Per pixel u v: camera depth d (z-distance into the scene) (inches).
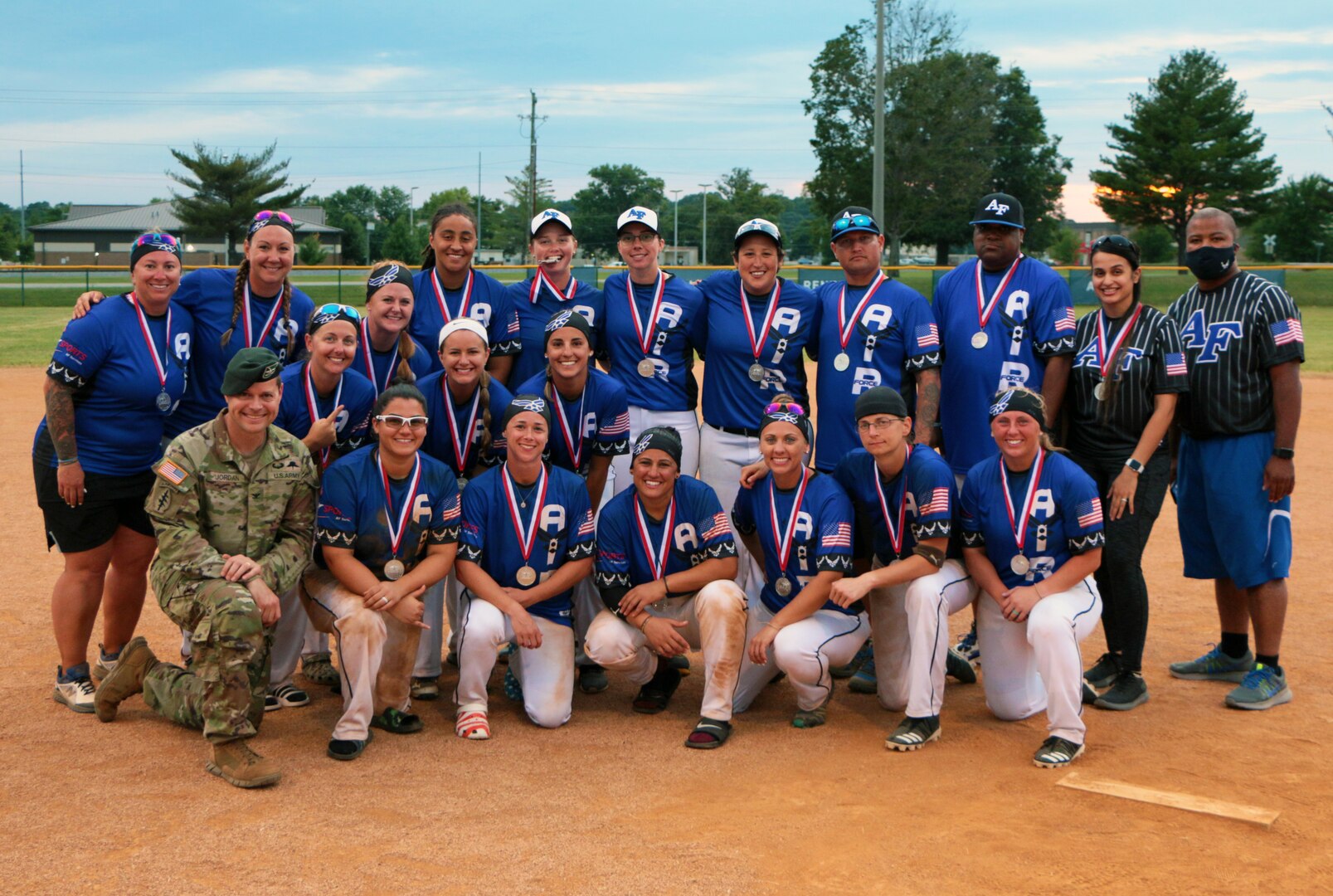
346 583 209.6
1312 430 629.6
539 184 3597.4
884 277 264.5
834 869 159.5
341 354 220.8
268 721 222.4
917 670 211.2
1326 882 156.2
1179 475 253.1
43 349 1007.6
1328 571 339.0
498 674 261.1
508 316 266.5
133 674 213.9
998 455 221.5
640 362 267.3
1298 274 1571.1
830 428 264.5
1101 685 243.1
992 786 190.4
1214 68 2471.7
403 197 5383.9
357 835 169.5
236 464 202.7
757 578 239.3
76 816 175.3
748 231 255.1
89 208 3535.9
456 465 238.7
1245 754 204.2
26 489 461.4
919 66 2252.7
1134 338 236.1
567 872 158.1
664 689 236.4
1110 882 156.1
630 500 229.3
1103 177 2534.5
